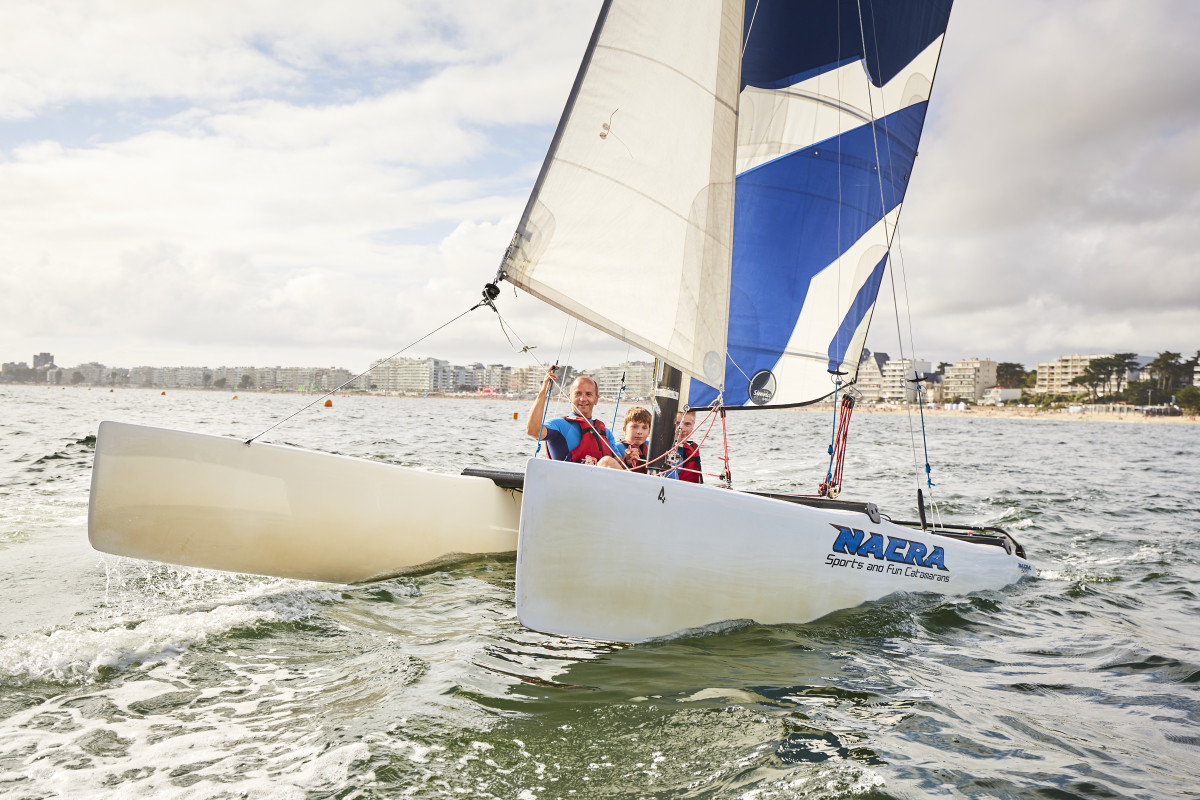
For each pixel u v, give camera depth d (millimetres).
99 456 3393
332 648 2816
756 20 4449
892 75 4840
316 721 2168
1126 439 32875
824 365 4734
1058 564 4848
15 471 7504
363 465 3844
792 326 4637
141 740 2029
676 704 2375
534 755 2002
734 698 2445
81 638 2760
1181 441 31844
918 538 3674
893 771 1971
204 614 3117
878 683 2662
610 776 1902
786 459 12828
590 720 2234
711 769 1949
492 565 4145
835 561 3359
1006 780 1972
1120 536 5957
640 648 2928
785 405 4629
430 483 4031
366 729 2115
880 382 133000
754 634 3133
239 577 3723
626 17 2816
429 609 3395
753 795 1820
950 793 1879
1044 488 9359
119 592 3379
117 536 3430
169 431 3498
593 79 2836
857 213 4766
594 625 2861
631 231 2926
